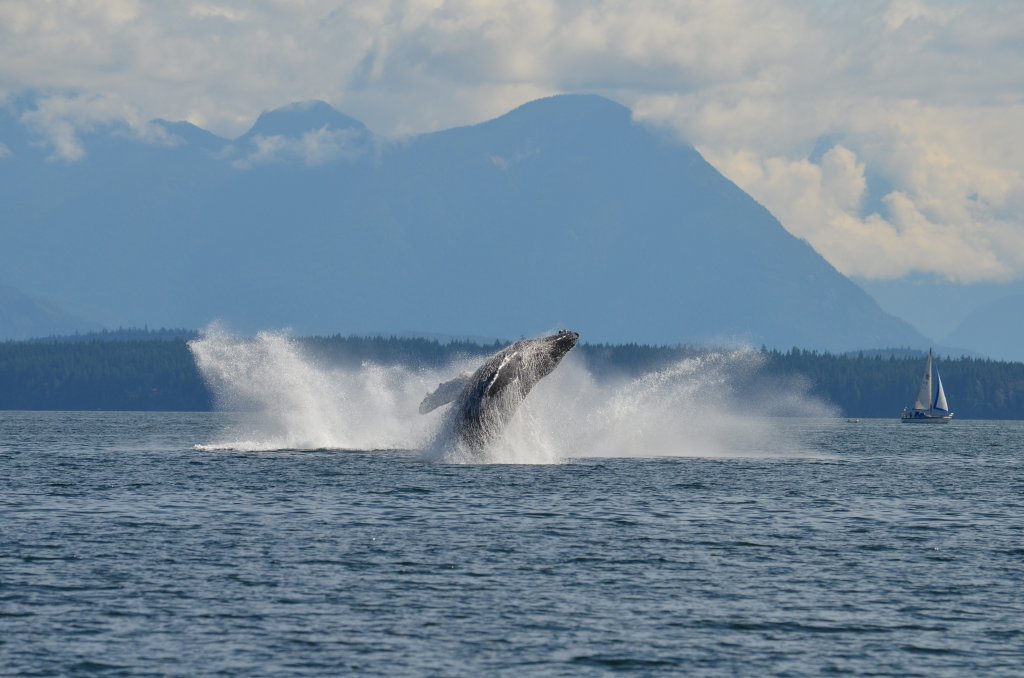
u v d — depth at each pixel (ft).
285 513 636.89
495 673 363.15
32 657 371.15
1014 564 521.24
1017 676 367.04
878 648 391.65
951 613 433.48
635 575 488.02
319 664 368.68
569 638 397.19
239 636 394.73
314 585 461.37
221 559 506.89
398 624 410.11
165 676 357.41
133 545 536.83
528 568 497.46
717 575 490.49
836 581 482.28
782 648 390.63
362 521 610.65
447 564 501.97
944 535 601.62
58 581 462.60
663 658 378.53
